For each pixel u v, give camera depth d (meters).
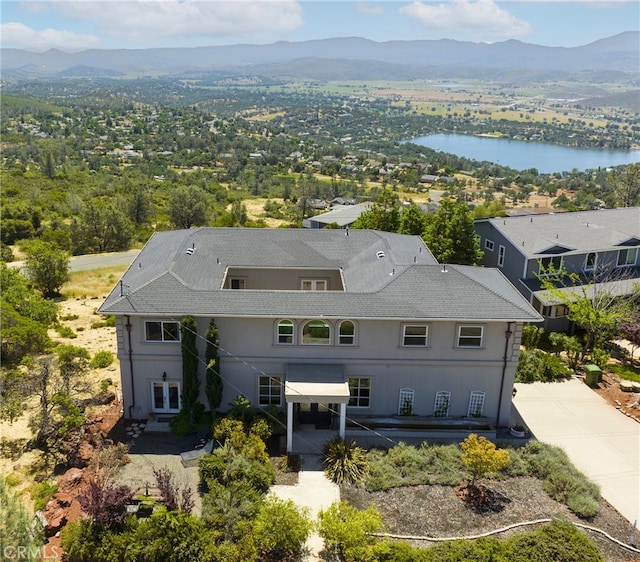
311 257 33.41
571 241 42.94
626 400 31.38
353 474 23.94
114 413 28.14
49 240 70.62
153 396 27.67
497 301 27.39
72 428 24.62
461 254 44.34
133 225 85.19
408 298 27.28
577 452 26.50
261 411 27.70
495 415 28.56
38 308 38.19
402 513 22.05
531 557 18.55
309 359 27.56
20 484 22.66
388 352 27.55
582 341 38.69
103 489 19.97
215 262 31.92
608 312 35.84
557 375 33.72
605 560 19.95
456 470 24.58
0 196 111.06
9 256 67.06
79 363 31.23
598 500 23.14
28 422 26.53
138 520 20.00
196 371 26.81
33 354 33.50
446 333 27.31
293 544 19.14
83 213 75.00
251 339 27.23
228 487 22.05
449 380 28.05
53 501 21.22
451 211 45.91
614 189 93.44
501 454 22.72
